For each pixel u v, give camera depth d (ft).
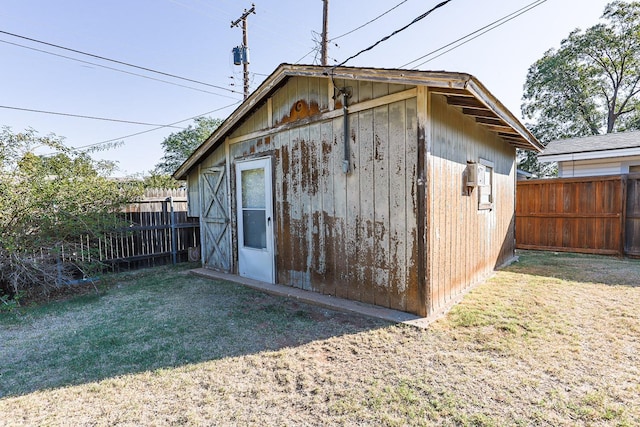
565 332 9.08
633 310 10.61
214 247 19.49
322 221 13.29
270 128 15.40
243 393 6.75
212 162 19.34
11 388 7.18
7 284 14.11
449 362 7.66
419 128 10.14
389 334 9.35
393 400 6.29
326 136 12.98
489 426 5.44
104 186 17.53
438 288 11.05
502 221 18.56
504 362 7.57
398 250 10.91
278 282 15.44
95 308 13.06
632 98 55.77
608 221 21.38
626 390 6.34
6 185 13.61
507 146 19.31
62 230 15.30
